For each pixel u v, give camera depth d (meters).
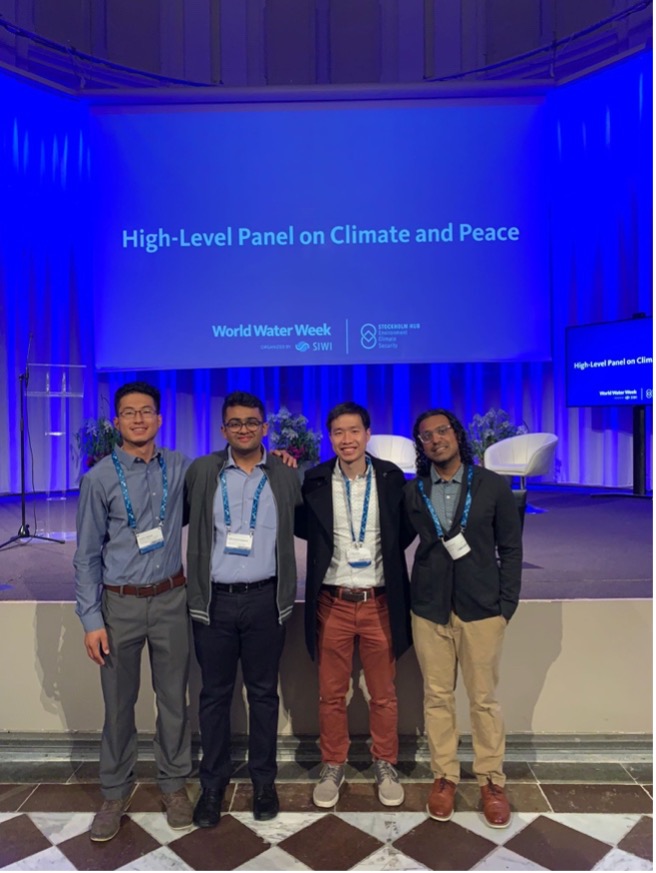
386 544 1.88
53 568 3.45
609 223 6.18
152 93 5.43
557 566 3.29
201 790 2.01
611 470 6.52
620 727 2.25
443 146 5.48
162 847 1.76
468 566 1.81
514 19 6.16
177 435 6.98
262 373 6.97
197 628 1.84
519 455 5.39
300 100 5.46
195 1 6.28
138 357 5.65
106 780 1.82
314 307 5.57
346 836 1.79
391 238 5.52
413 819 1.87
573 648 2.24
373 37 6.34
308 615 1.94
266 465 1.87
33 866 1.69
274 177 5.50
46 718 2.28
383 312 5.57
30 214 6.24
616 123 6.02
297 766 2.15
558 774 2.09
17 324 6.29
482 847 1.74
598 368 5.76
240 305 5.58
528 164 5.50
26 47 5.90
